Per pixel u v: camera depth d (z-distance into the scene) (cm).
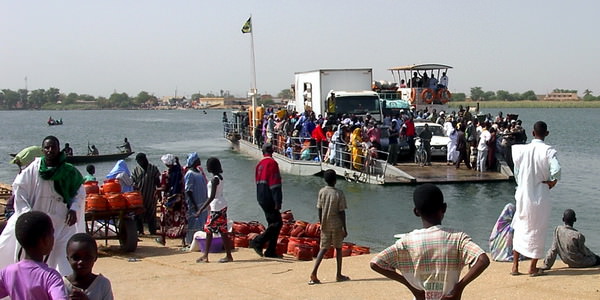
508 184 2364
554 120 10625
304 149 2838
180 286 868
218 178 1048
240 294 821
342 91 3206
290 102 4025
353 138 2539
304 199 2133
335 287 855
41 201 724
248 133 3975
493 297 768
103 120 13675
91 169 1452
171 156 1288
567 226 912
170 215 1290
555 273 884
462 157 2670
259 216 1848
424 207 455
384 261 459
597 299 745
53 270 431
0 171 3478
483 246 1413
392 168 2462
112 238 1182
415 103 3959
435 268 447
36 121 13300
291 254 1144
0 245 690
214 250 1148
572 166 3212
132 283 886
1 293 427
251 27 3647
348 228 1631
